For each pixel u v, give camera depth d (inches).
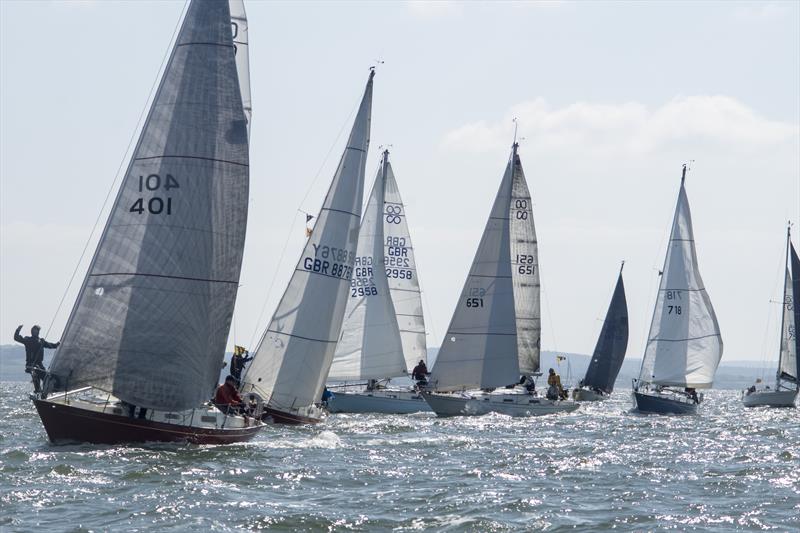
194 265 4643.2
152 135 4665.4
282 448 5078.7
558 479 4404.5
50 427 4542.3
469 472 4503.0
